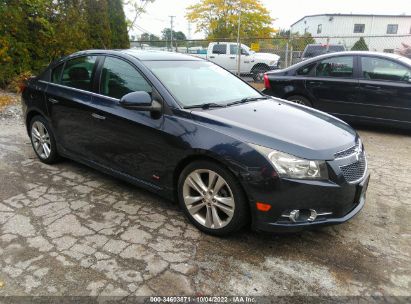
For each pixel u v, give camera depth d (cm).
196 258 290
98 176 443
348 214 307
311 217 290
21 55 973
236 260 289
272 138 293
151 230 327
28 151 534
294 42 1988
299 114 369
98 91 399
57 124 445
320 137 311
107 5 1233
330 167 288
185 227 334
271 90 768
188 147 312
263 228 291
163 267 278
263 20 3209
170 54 431
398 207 389
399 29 3747
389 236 331
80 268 274
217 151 295
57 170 461
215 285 261
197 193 326
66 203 373
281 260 291
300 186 279
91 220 342
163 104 339
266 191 280
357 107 685
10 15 931
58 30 1045
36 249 295
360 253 304
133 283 260
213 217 314
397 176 479
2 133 630
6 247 297
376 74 667
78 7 1116
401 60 654
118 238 313
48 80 462
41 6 984
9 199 380
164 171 339
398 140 652
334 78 700
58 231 322
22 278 262
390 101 654
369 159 547
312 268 283
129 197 389
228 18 3170
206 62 452
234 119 323
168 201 382
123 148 370
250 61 1728
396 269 284
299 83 733
